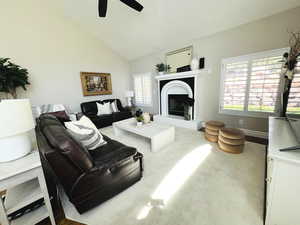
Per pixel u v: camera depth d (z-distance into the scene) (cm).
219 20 274
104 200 137
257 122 283
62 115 348
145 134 244
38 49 350
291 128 144
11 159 103
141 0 273
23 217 109
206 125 283
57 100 393
